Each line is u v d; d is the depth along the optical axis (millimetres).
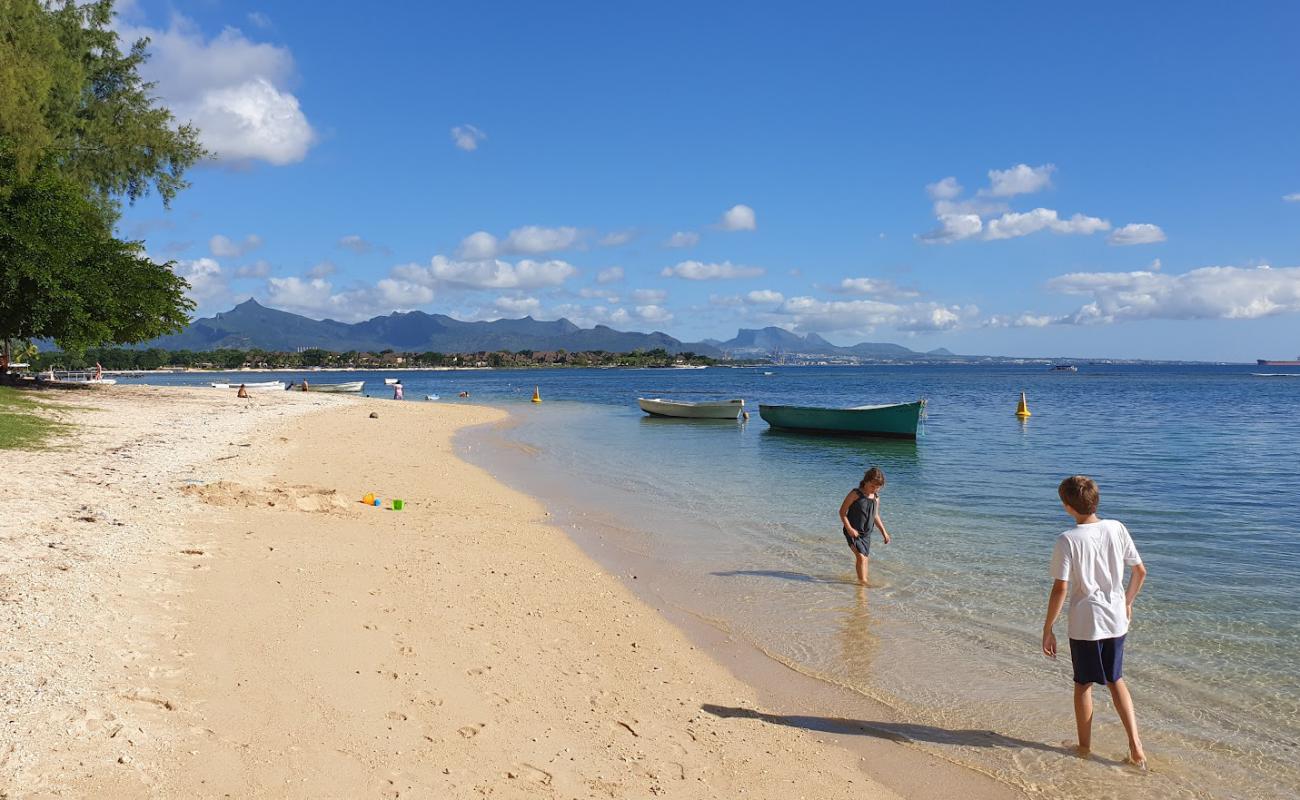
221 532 10352
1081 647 5719
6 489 11891
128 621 6496
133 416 27984
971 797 5266
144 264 35156
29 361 66438
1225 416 42375
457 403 58875
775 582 10414
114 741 4504
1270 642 8156
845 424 32594
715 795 5004
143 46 37406
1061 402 58031
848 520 10430
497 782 4770
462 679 6363
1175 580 10477
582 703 6254
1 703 4699
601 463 23656
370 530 11758
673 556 11805
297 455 21000
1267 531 13547
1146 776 5578
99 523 10023
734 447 28562
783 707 6625
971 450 26781
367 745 4980
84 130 35375
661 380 137250
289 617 7184
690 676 7184
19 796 3814
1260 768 5703
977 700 6828
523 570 10344
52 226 29766
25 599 6613
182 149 37594
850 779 5422
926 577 10633
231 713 5121
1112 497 17062
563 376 169125
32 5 32594
